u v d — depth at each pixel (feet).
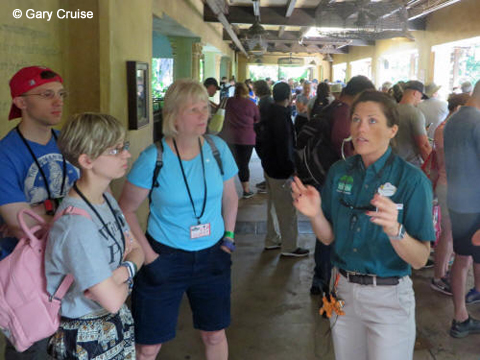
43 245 4.67
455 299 9.29
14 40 8.35
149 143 14.61
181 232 6.30
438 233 11.44
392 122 5.24
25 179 6.04
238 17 30.12
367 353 5.86
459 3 30.94
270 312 10.41
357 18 16.08
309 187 5.62
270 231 14.23
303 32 42.68
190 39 32.01
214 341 7.02
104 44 10.33
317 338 9.33
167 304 6.45
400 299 5.36
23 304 4.58
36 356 6.38
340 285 5.73
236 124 19.49
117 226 5.08
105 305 4.57
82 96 10.53
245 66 80.53
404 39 40.83
